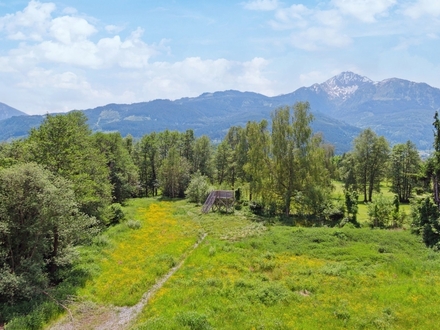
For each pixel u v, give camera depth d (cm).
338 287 2150
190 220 4778
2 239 2103
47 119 3338
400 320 1680
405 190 7012
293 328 1622
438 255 2766
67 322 1848
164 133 9081
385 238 3266
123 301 2097
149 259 2888
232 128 8756
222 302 1950
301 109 5106
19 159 3044
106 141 6238
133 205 6203
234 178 8056
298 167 5116
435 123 3628
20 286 1916
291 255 2983
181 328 1605
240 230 4062
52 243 2539
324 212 4697
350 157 7662
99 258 2888
